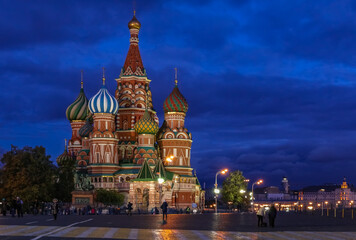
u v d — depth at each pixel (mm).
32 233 36500
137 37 175250
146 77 172750
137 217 76125
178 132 165500
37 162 117438
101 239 32750
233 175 185875
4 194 113000
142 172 141000
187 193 163375
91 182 154125
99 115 157250
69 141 180125
